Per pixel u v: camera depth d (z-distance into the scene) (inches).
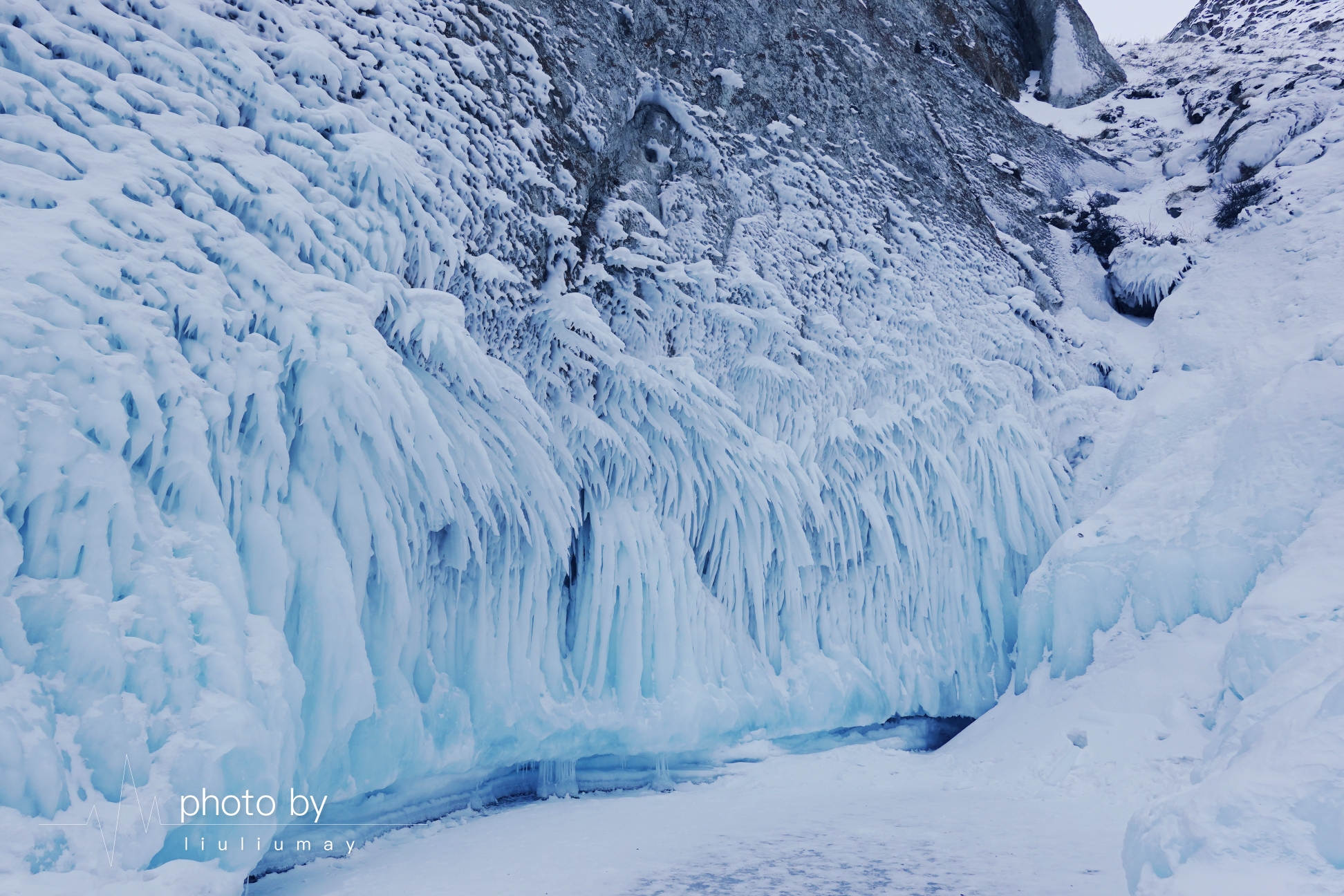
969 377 465.7
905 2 644.7
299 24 267.4
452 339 256.1
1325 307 443.5
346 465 223.5
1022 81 780.0
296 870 211.3
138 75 219.6
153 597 165.0
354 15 283.9
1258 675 286.0
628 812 274.8
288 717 183.5
